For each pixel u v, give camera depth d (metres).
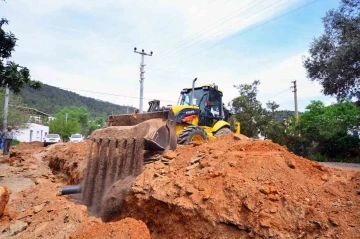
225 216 4.55
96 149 8.03
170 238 5.14
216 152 6.14
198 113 9.55
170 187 5.54
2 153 19.20
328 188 4.70
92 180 7.77
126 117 8.67
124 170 6.96
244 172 5.23
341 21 16.08
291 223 4.09
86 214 5.64
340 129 17.28
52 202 6.43
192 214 4.90
